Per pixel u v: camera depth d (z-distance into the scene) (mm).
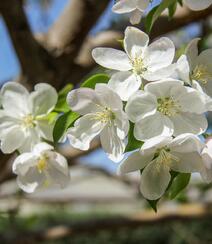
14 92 400
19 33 530
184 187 362
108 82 349
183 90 344
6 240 757
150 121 341
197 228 1416
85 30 559
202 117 346
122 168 347
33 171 382
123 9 365
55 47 558
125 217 782
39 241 769
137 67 351
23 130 399
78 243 1728
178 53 379
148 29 375
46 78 555
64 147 733
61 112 401
